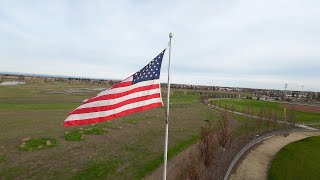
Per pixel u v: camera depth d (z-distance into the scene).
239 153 34.75
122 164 29.77
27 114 57.44
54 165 28.61
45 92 115.31
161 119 62.84
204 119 66.25
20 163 28.72
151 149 36.03
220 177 24.36
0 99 80.25
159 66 14.31
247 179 27.97
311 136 53.59
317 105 126.38
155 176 26.64
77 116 13.22
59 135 41.12
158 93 14.27
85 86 191.88
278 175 30.47
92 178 25.69
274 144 44.38
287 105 117.19
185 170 25.91
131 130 48.16
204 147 26.27
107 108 13.47
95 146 36.44
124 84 13.80
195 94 171.12
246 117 72.75
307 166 35.25
